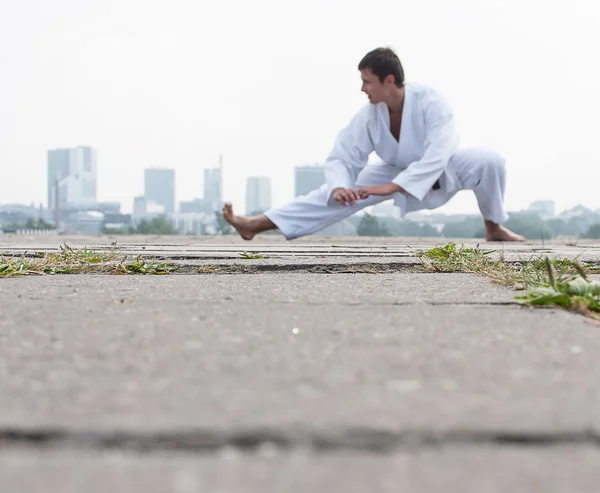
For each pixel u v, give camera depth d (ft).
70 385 3.30
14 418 2.77
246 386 3.30
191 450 2.52
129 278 8.86
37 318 5.22
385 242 24.31
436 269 10.43
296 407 2.94
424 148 16.80
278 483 2.22
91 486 2.18
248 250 15.79
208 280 8.49
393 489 2.18
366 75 16.29
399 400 3.06
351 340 4.45
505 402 3.05
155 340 4.41
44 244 20.08
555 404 3.02
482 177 19.27
